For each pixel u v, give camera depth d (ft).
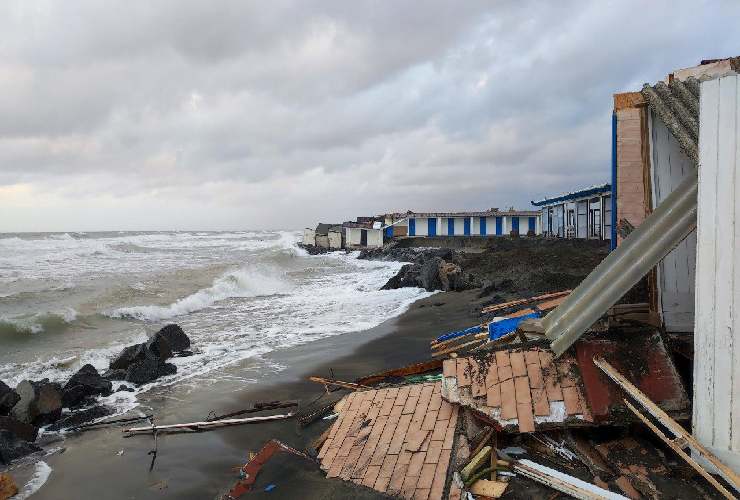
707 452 13.15
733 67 19.63
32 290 77.71
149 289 79.51
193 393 32.12
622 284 15.72
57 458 23.56
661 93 18.21
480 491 14.93
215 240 312.09
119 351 43.52
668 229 14.79
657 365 16.40
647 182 20.33
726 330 12.95
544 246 89.20
